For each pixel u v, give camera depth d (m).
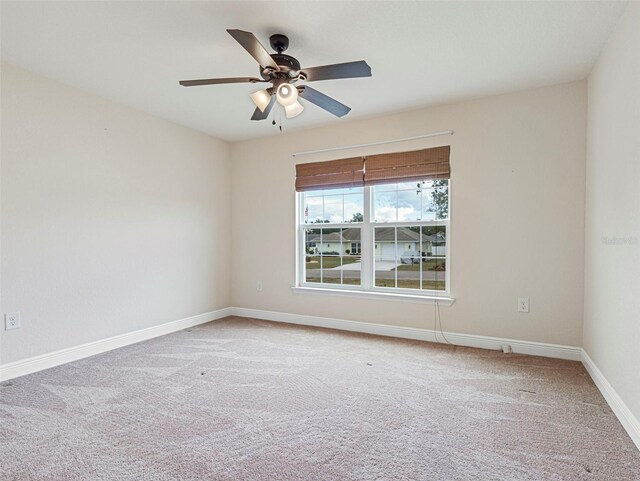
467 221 3.22
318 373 2.60
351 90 2.98
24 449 1.66
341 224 3.94
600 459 1.59
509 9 1.92
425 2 1.87
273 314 4.29
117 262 3.25
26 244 2.61
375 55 2.41
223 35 2.18
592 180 2.58
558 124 2.87
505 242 3.08
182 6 1.90
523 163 3.00
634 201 1.78
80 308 2.95
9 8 1.90
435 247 3.45
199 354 3.03
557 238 2.89
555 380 2.45
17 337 2.56
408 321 3.51
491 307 3.15
